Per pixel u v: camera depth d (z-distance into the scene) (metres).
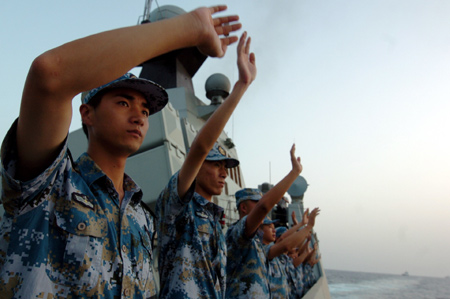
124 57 1.40
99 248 1.79
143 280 2.04
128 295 1.85
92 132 2.20
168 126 6.17
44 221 1.67
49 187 1.67
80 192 1.85
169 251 3.04
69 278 1.66
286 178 4.05
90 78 1.37
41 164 1.55
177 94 9.38
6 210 1.66
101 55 1.37
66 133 1.55
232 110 2.68
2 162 1.52
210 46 1.64
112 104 2.15
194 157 2.78
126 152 2.18
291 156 4.13
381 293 74.12
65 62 1.33
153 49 1.46
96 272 1.73
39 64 1.30
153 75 9.96
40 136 1.47
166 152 5.76
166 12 10.62
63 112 1.44
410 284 123.31
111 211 2.00
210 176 3.57
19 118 1.46
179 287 2.86
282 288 5.43
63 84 1.35
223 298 3.18
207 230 3.24
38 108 1.39
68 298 1.64
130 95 2.19
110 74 1.40
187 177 2.87
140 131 2.18
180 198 2.93
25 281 1.53
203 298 2.90
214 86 10.56
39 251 1.60
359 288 88.00
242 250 4.17
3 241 1.63
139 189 2.26
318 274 15.01
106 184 2.03
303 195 18.64
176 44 1.53
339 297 59.75
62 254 1.68
